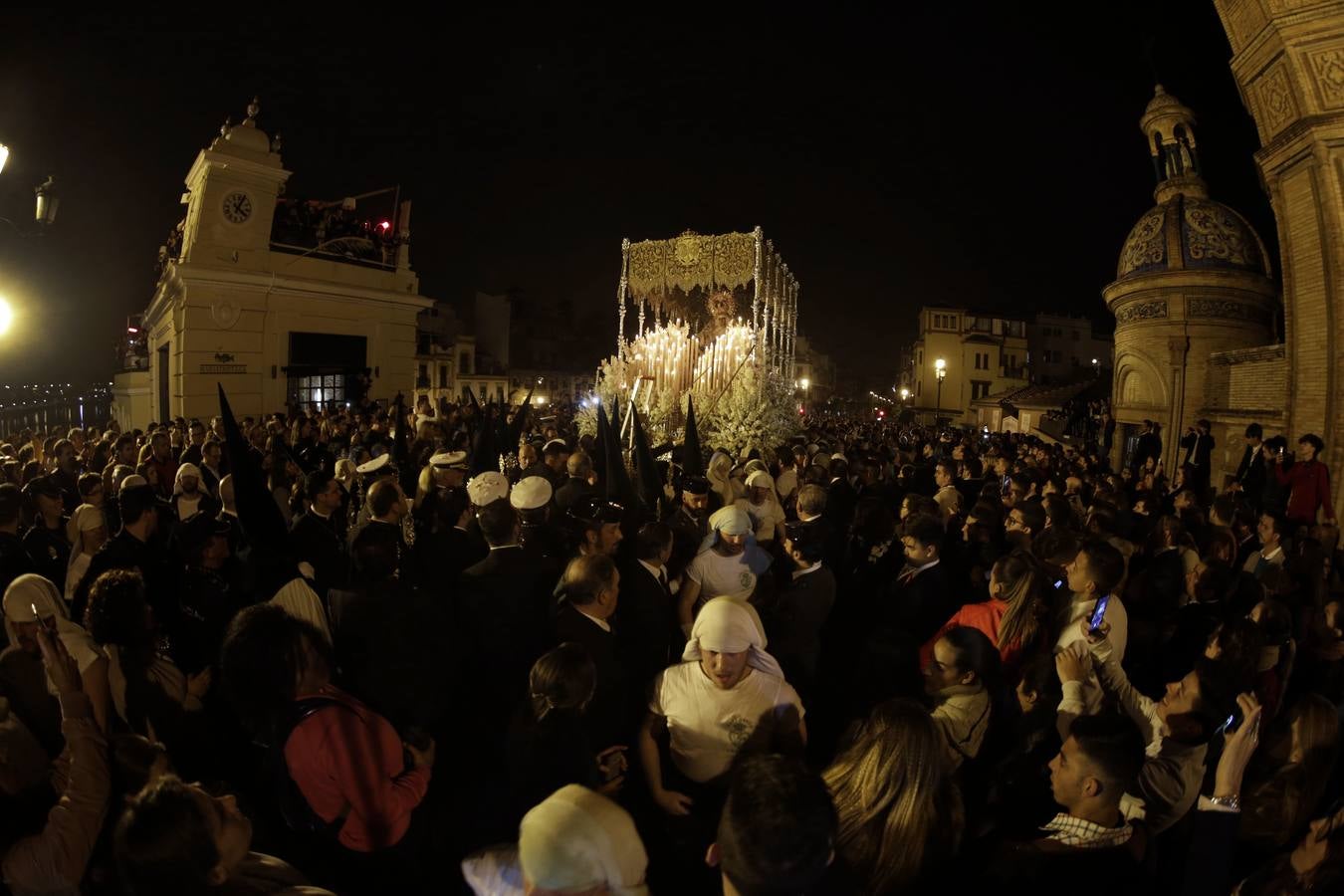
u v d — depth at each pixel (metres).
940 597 4.58
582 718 3.06
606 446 5.64
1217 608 4.33
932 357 56.62
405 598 3.76
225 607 4.60
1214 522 6.61
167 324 20.23
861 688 3.95
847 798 2.30
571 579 3.52
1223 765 2.57
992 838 2.98
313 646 2.70
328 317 20.66
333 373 21.20
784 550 6.08
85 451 10.02
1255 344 16.77
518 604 4.11
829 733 5.04
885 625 4.70
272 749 2.71
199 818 1.75
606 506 4.66
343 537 6.86
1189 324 16.80
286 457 8.13
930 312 56.78
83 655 3.21
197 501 7.25
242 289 18.45
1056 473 9.97
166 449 9.18
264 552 4.30
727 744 3.13
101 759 2.49
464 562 5.41
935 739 2.29
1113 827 2.32
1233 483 10.87
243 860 2.03
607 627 3.65
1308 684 4.45
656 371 14.11
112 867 2.43
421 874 2.99
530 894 1.57
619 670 3.59
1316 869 2.28
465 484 6.46
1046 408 33.62
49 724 3.27
